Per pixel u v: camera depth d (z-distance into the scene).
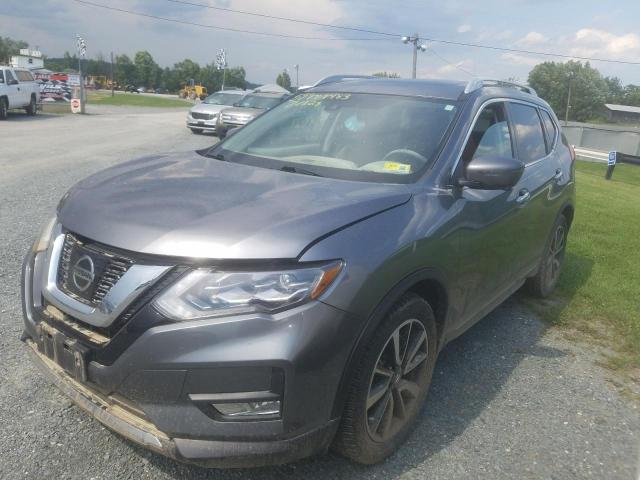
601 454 3.07
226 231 2.36
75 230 2.59
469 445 3.06
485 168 3.11
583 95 95.69
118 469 2.65
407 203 2.91
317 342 2.28
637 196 14.72
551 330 4.71
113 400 2.41
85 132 18.41
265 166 3.48
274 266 2.30
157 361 2.24
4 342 3.70
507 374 3.90
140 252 2.32
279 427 2.28
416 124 3.58
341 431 2.55
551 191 4.72
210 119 19.70
